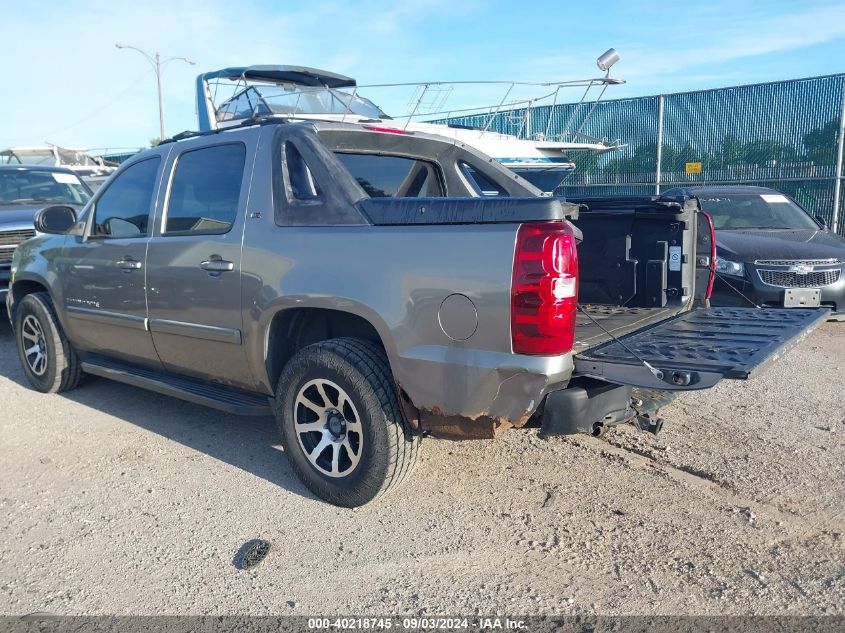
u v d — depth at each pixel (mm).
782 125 14633
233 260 4195
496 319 3291
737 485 4250
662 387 3158
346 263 3723
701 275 5195
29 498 4184
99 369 5551
